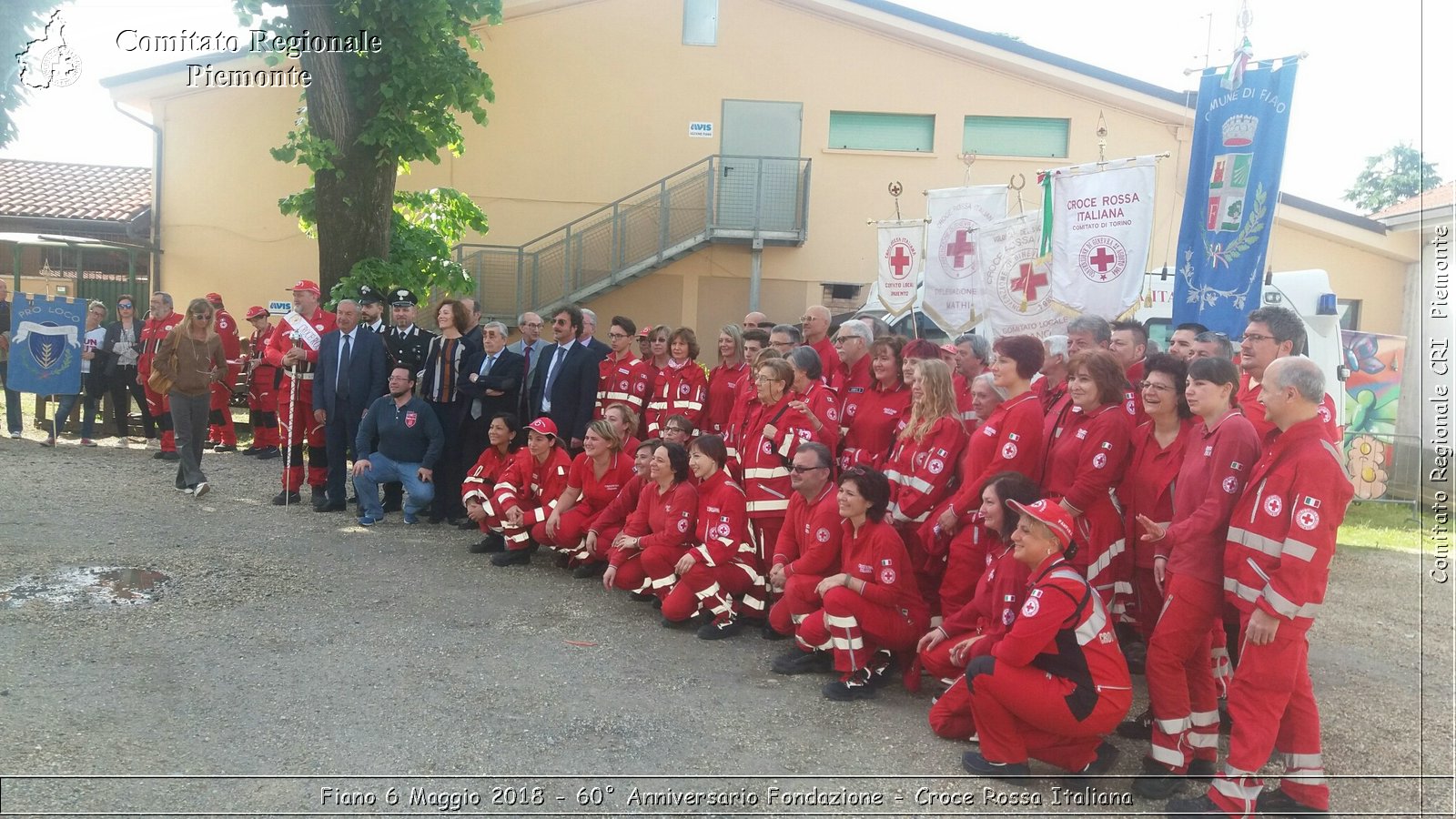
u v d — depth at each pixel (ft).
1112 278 19.97
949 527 16.17
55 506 25.91
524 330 27.07
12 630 16.60
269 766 12.51
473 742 13.55
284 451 36.24
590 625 18.95
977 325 24.75
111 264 55.83
